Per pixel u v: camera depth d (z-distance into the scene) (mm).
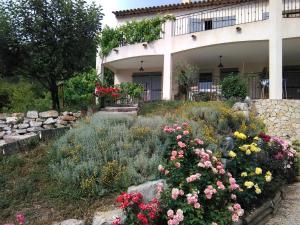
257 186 5648
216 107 10508
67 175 5051
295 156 8977
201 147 5711
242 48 14117
